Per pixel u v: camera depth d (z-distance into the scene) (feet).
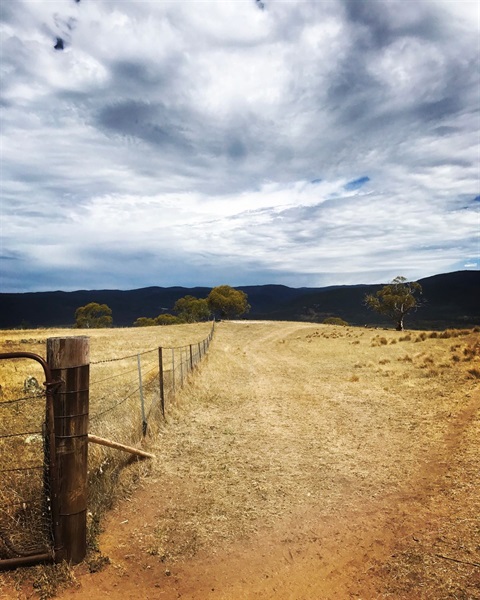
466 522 16.63
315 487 21.85
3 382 45.62
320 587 13.73
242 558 15.47
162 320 360.48
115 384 46.83
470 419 31.32
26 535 15.07
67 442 14.26
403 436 29.76
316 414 37.78
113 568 14.56
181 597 13.33
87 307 365.81
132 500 19.99
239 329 218.59
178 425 33.12
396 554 15.12
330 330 177.88
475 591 12.52
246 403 42.70
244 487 21.83
